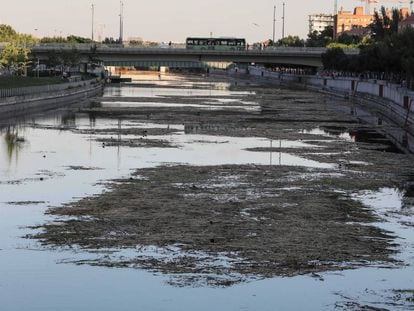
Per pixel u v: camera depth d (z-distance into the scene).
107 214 43.22
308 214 44.25
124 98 164.62
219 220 41.91
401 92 120.44
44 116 115.88
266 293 30.19
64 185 53.44
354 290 30.69
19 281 31.33
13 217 42.47
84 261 33.88
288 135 91.69
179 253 35.12
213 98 169.12
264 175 59.12
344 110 139.88
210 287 30.75
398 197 51.34
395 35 183.75
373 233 39.94
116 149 74.62
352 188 54.47
